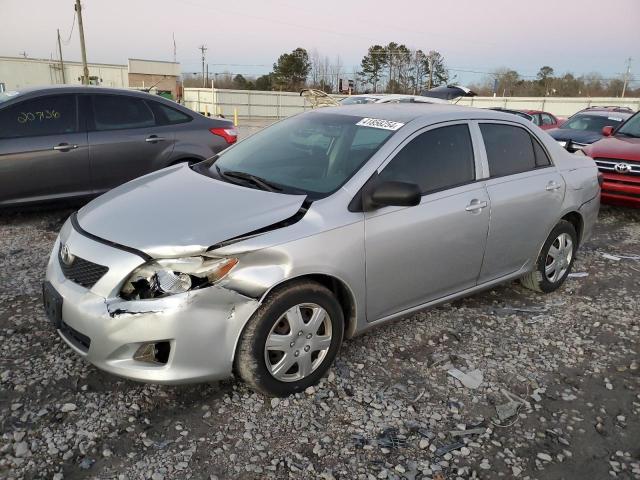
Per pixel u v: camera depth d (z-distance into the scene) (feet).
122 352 9.09
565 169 15.55
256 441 9.21
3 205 19.84
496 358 12.32
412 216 11.48
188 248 9.00
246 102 171.73
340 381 10.99
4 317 12.94
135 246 9.25
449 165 12.60
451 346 12.72
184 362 9.15
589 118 45.55
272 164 12.50
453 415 10.20
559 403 10.77
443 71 252.21
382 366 11.68
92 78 181.57
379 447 9.24
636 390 11.33
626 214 27.45
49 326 12.58
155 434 9.23
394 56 254.47
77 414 9.60
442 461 9.00
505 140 14.15
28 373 10.69
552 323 14.25
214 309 9.19
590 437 9.80
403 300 11.94
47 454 8.63
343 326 10.86
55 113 20.57
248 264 9.39
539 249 15.07
